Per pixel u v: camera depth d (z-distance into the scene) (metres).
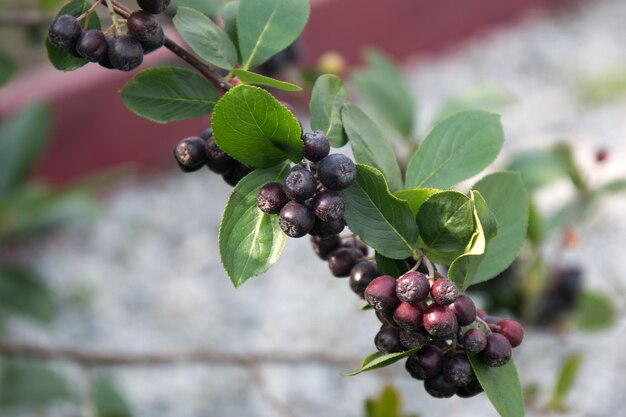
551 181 0.77
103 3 0.49
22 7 0.86
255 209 0.47
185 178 1.85
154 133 1.77
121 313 1.57
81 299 1.58
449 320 0.46
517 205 0.52
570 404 1.29
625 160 1.81
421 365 0.48
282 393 1.40
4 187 1.21
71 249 1.68
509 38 2.20
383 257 0.49
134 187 1.81
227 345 1.50
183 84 0.51
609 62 2.13
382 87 0.83
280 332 1.52
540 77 2.09
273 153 0.47
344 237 0.52
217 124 0.46
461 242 0.48
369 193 0.48
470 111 0.52
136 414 1.36
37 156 1.23
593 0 2.35
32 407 1.16
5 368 1.06
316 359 0.82
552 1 2.29
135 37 0.48
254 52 0.52
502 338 0.47
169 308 1.58
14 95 1.62
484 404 1.36
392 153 0.50
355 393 1.41
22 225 1.17
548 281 0.79
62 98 1.66
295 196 0.46
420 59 2.11
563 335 0.84
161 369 1.44
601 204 1.69
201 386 1.42
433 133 0.52
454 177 0.51
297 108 0.72
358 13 1.97
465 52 2.15
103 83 1.69
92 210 1.21
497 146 0.51
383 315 0.48
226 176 0.50
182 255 1.68
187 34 0.51
